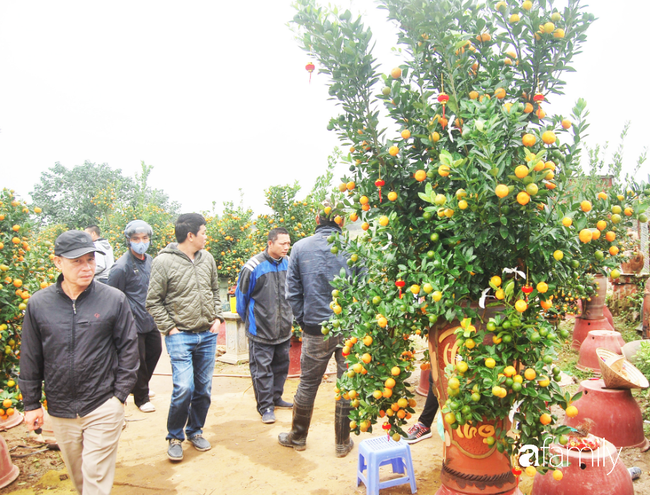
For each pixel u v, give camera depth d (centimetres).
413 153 216
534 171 167
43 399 319
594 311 618
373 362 221
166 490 326
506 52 223
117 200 2197
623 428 345
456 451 220
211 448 398
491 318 191
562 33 198
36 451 395
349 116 214
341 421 365
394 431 226
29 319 262
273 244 468
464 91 212
